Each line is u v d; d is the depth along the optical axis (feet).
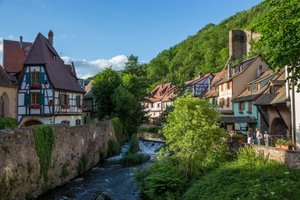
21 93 105.40
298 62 39.55
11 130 50.85
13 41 119.14
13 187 49.01
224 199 42.68
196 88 184.75
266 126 98.99
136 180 65.05
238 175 49.67
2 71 100.27
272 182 42.86
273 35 38.86
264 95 95.76
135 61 216.54
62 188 63.77
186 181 57.52
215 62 297.74
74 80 130.11
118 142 119.03
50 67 109.09
